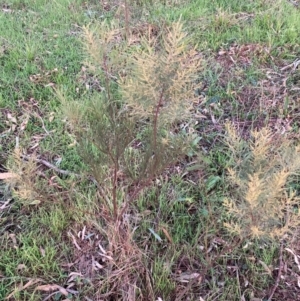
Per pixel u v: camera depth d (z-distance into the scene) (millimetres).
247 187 1778
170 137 2158
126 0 3996
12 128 3061
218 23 4062
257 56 3699
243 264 2275
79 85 3400
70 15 4270
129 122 1894
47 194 2285
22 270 2266
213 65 3582
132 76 1946
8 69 3584
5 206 2576
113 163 2055
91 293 2186
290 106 3201
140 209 2508
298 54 3713
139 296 2150
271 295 2162
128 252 2221
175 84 1662
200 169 2730
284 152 1933
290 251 2285
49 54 3760
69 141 2951
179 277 2221
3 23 4156
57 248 2371
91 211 2475
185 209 2531
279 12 4160
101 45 1952
